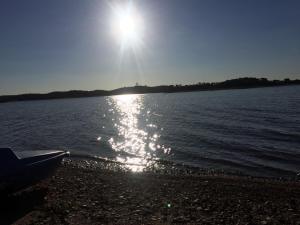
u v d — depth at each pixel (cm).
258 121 4134
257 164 2144
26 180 1120
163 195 1308
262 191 1438
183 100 12269
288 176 1861
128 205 1125
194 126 4097
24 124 5619
